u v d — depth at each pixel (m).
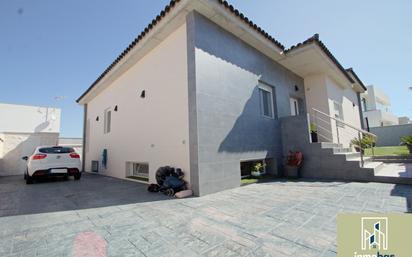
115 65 7.85
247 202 3.58
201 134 4.43
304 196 3.87
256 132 6.08
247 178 6.02
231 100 5.39
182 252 1.82
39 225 2.63
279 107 7.38
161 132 5.62
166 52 5.73
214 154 4.64
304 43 6.73
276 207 3.21
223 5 4.89
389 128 16.48
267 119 6.68
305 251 1.78
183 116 4.87
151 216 2.92
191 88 4.59
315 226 2.37
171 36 5.58
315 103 8.88
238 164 5.22
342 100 10.51
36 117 14.42
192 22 4.76
